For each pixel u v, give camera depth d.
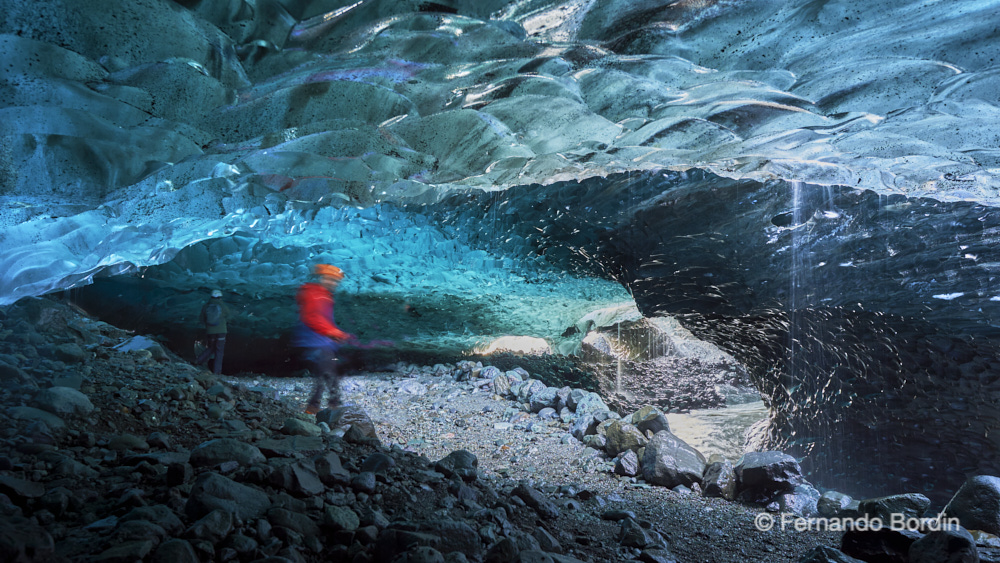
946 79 3.37
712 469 4.20
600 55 4.46
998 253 3.43
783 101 3.67
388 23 5.36
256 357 8.18
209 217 4.25
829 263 4.07
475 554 2.17
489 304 8.13
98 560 1.64
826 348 4.60
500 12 5.52
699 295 4.89
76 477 2.41
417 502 2.68
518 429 5.74
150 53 4.52
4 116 3.78
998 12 3.35
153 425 3.39
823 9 3.90
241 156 4.14
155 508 2.03
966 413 3.87
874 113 3.44
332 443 3.40
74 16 4.32
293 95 4.57
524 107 4.24
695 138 3.72
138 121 4.26
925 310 3.87
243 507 2.17
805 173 3.46
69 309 5.79
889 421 4.34
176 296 7.08
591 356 8.61
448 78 4.69
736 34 4.16
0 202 3.88
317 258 6.09
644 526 3.12
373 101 4.54
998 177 3.06
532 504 3.05
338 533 2.14
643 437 4.79
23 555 1.54
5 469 2.35
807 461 5.03
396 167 4.20
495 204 4.89
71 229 4.28
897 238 3.71
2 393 3.20
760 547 3.10
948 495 3.95
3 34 3.95
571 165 3.88
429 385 7.49
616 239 4.81
